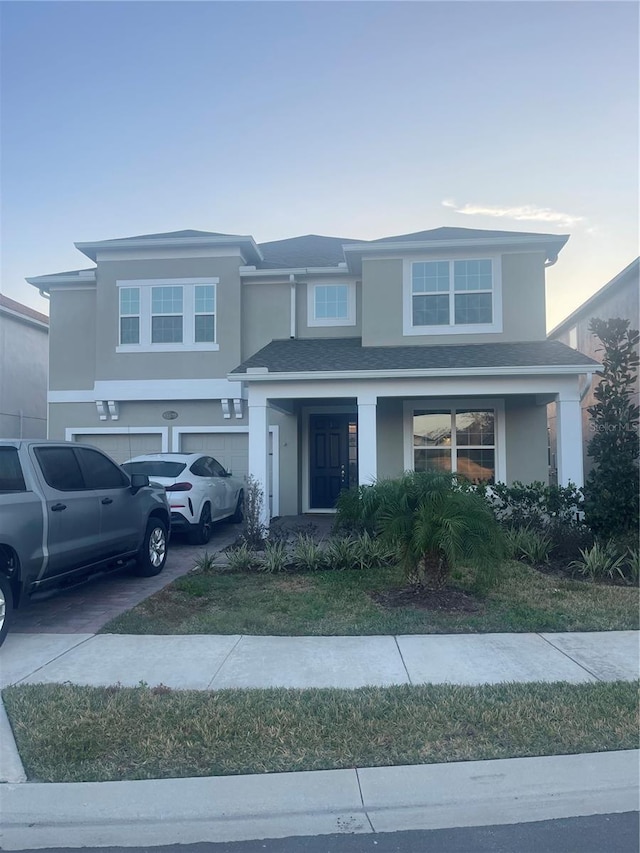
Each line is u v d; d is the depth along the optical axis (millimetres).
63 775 4297
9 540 6562
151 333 16688
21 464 7215
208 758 4492
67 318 17547
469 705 5230
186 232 17891
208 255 16672
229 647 6766
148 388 16594
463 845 3711
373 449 12680
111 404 16688
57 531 7316
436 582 8562
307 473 16969
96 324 16906
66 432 17188
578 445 12281
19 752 4602
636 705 5238
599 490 11109
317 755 4523
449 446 15344
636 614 7781
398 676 5973
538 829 3861
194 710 5156
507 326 14578
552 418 21094
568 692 5508
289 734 4789
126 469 12664
